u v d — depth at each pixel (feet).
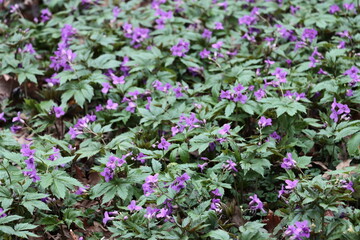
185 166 22.68
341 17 34.88
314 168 25.55
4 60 31.60
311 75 29.37
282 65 32.32
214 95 28.32
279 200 23.56
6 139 25.64
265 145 22.26
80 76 30.25
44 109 27.96
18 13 37.93
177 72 32.58
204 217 19.90
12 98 33.04
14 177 21.74
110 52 33.73
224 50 33.12
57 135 29.14
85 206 24.20
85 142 25.39
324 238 19.22
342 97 27.02
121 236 20.01
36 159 22.30
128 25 34.55
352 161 25.41
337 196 19.13
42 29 38.24
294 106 24.73
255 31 35.99
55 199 23.07
